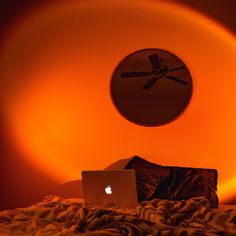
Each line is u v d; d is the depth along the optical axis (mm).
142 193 2832
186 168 3094
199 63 3453
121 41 3557
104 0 3600
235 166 3354
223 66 3426
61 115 3578
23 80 3633
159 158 3443
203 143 3404
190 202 2121
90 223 1782
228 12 3449
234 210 2047
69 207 2379
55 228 1894
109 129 3521
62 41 3619
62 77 3600
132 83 3516
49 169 3566
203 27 3469
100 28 3586
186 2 3500
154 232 1604
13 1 3668
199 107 3426
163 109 3461
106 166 3502
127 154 3486
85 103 3564
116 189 2467
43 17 3656
